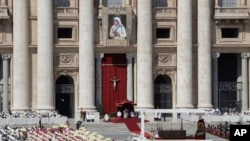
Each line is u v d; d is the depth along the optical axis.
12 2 199.00
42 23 196.62
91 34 198.25
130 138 134.62
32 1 198.88
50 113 189.12
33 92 199.00
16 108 197.38
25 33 198.12
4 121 178.75
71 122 189.50
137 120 187.75
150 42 199.75
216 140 152.00
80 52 198.62
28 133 149.75
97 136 142.50
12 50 199.00
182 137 117.75
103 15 198.50
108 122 187.12
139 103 198.88
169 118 194.00
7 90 199.62
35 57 199.25
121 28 199.38
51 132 151.62
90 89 197.38
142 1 199.25
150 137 119.50
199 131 119.06
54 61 199.62
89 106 196.62
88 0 198.12
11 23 199.00
